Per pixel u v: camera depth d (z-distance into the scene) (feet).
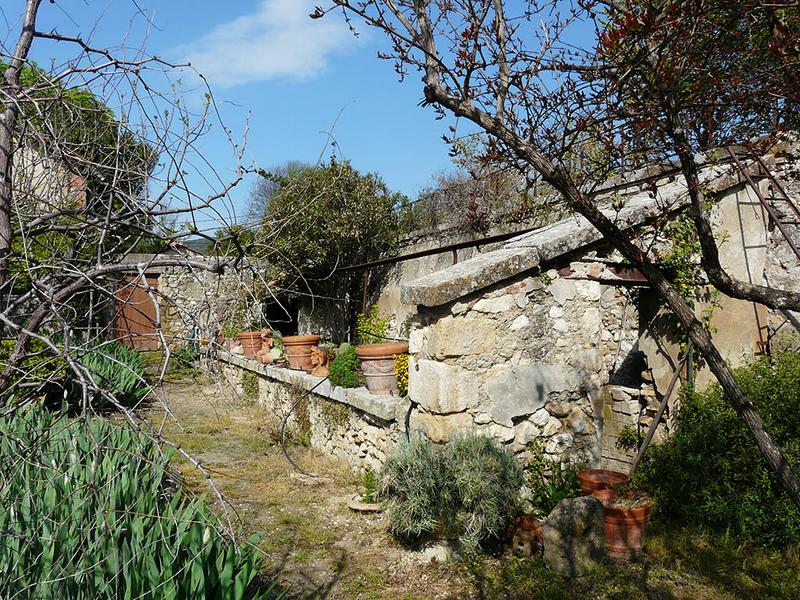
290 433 29.32
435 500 15.76
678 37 7.29
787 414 15.60
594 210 7.80
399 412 19.72
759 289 7.69
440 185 44.75
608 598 13.53
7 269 8.98
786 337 19.56
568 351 18.79
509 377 17.84
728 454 16.03
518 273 17.71
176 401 35.99
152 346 32.53
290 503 20.27
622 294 21.70
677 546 15.39
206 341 8.69
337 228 37.42
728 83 8.97
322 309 46.47
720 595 13.38
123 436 16.78
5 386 8.48
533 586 14.21
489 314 17.53
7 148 8.70
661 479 17.30
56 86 8.71
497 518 15.39
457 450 16.19
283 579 15.02
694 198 7.67
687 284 18.04
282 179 22.26
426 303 16.67
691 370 18.19
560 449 18.71
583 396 19.15
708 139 9.29
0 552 10.41
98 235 10.20
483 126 7.68
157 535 11.27
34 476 13.12
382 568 15.56
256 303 10.16
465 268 17.65
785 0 7.84
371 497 19.81
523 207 13.43
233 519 18.51
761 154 9.86
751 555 14.85
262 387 35.27
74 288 8.64
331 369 24.95
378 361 22.35
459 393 17.13
